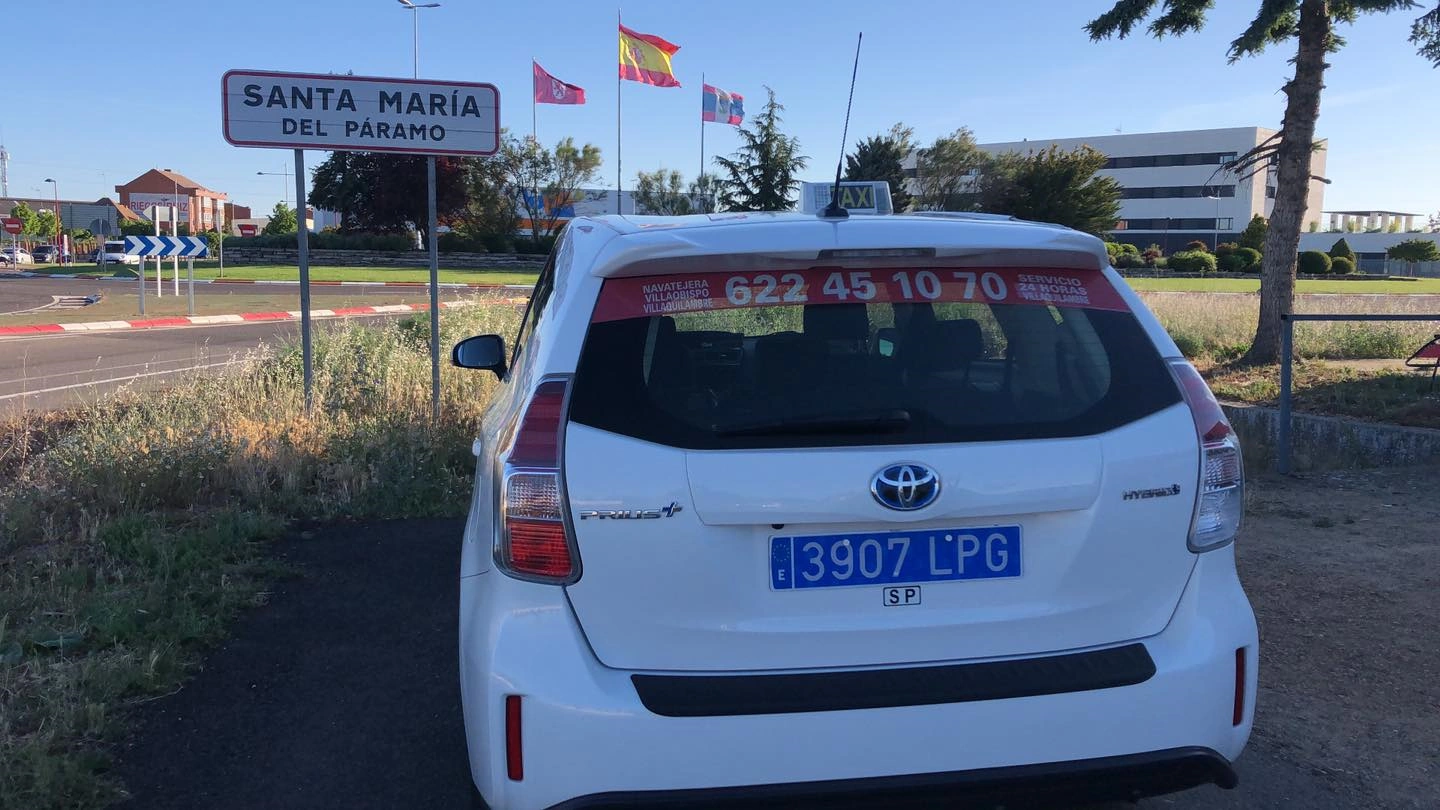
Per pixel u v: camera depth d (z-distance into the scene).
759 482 2.28
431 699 3.88
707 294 2.51
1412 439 8.28
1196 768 2.43
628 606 2.30
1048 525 2.42
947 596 2.39
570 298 2.60
